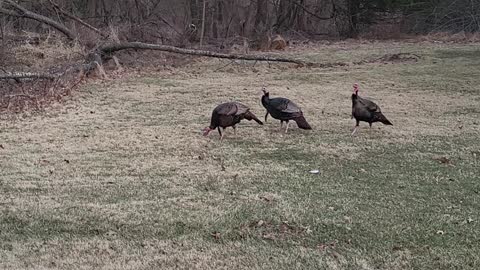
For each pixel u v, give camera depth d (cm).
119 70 1856
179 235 568
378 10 3103
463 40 2736
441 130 1089
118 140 988
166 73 1875
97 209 640
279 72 1906
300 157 886
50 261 507
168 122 1150
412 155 902
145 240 555
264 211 633
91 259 511
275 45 2508
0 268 491
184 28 2489
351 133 1054
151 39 2244
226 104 999
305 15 3108
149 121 1159
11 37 2045
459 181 759
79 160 858
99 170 805
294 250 533
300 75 1833
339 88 1595
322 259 513
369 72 1875
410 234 572
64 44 2019
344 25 3145
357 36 3098
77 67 1664
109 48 1923
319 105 1345
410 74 1830
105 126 1105
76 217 616
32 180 755
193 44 2459
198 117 1202
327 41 2891
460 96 1473
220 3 2759
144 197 684
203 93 1509
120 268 494
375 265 503
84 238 560
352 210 641
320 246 543
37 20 2072
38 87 1451
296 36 3002
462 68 1919
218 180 755
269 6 2931
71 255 520
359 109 1035
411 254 526
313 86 1630
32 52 1914
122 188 721
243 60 2077
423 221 608
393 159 877
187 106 1329
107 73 1809
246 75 1848
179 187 725
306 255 521
